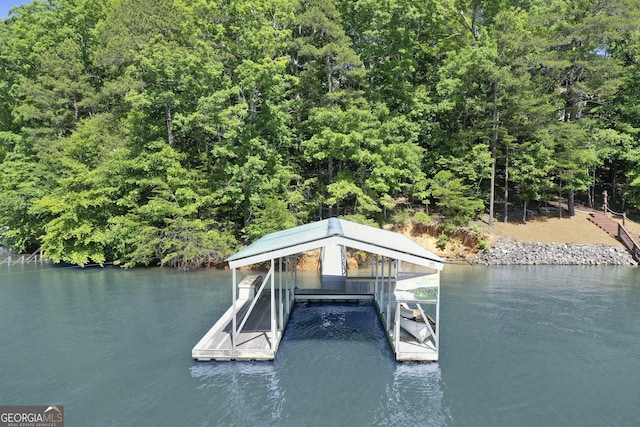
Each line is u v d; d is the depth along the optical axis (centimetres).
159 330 1452
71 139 2844
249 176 2612
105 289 2086
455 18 3422
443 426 852
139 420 875
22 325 1516
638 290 2027
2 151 3503
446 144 3225
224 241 2630
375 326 1524
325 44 3031
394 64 3103
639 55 3150
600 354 1242
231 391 1004
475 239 2927
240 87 2681
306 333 1440
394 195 3588
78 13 3303
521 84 2872
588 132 3175
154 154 2569
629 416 898
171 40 2794
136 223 2586
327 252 2602
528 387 1030
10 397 982
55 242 2730
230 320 1481
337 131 2877
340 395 984
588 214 3253
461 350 1268
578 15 3095
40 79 3077
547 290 2033
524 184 3138
